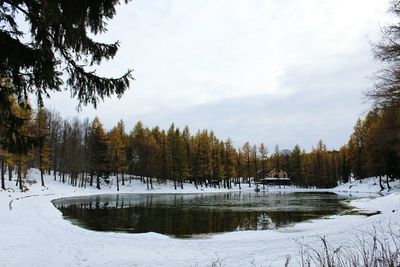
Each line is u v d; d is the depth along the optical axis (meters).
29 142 6.29
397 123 19.88
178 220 23.33
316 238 14.25
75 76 6.59
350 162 71.38
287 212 28.38
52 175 62.75
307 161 93.06
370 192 56.53
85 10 5.36
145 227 20.17
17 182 41.34
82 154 59.91
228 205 35.31
